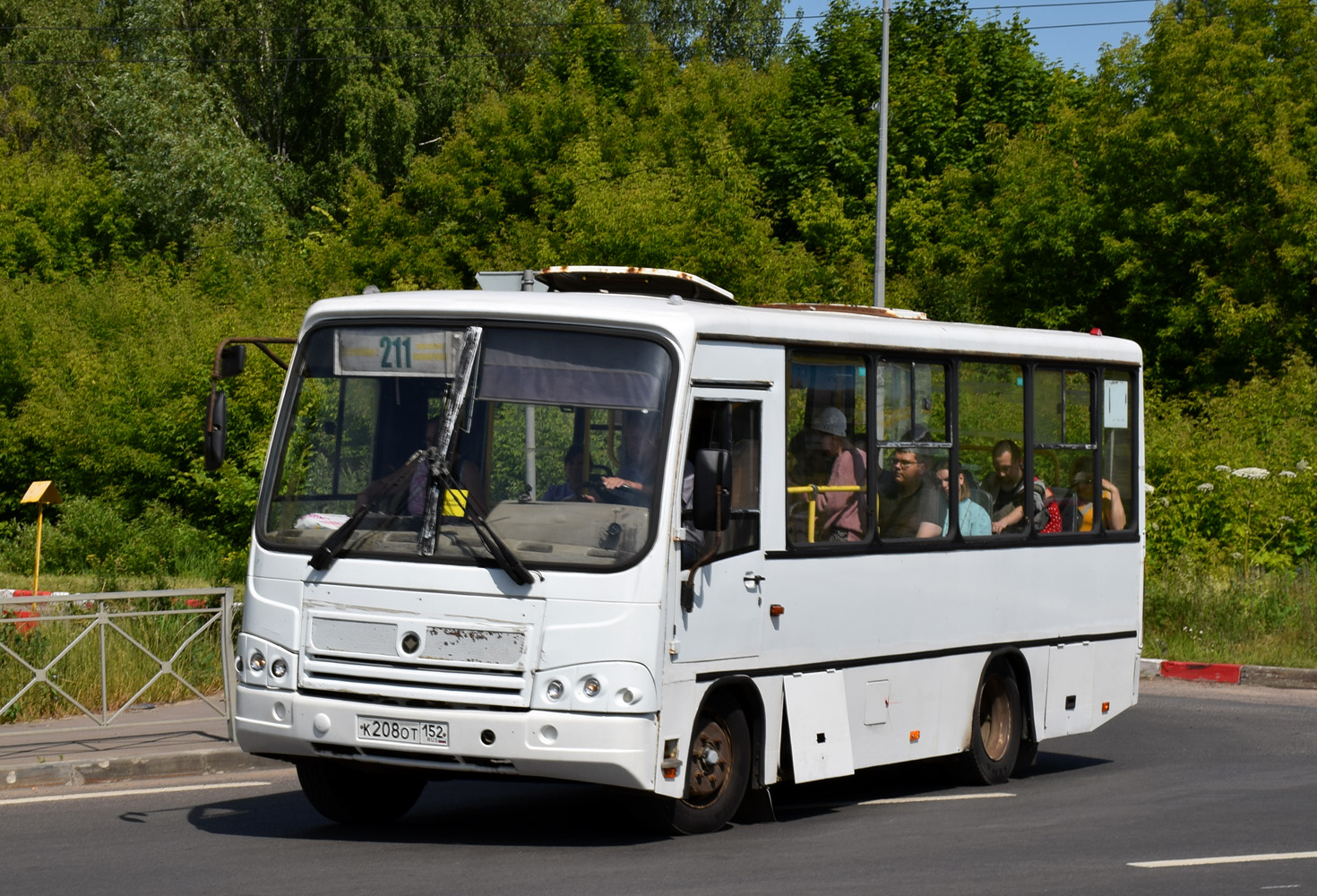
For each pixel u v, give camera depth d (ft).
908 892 24.62
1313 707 53.83
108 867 26.76
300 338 30.83
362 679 28.19
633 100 151.33
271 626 29.01
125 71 159.43
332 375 30.22
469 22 176.14
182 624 48.78
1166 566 71.20
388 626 28.09
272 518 29.81
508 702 27.32
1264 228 110.83
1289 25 115.24
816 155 142.31
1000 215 122.52
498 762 27.25
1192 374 114.62
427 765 27.53
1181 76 115.03
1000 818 33.30
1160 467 78.43
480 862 27.22
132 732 42.04
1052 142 126.11
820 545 32.81
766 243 110.63
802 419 32.63
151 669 47.47
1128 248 114.83
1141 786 38.22
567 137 136.56
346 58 166.20
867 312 40.04
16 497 105.81
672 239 104.17
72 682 45.34
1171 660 61.77
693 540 29.17
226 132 159.43
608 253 105.50
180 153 149.89
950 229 129.49
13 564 92.94
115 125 165.89
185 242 150.92
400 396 29.53
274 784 37.19
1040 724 40.45
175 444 94.63
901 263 130.62
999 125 130.52
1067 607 41.34
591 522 28.04
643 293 38.68
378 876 25.77
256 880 25.52
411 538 28.35
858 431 34.32
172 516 93.61
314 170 171.22
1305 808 33.91
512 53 176.76
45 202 152.76
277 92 171.32
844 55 150.00
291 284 124.88
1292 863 27.40
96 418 96.99
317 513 29.50
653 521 27.99
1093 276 120.47
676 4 194.39
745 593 30.66
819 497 32.96
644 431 28.53
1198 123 112.68
